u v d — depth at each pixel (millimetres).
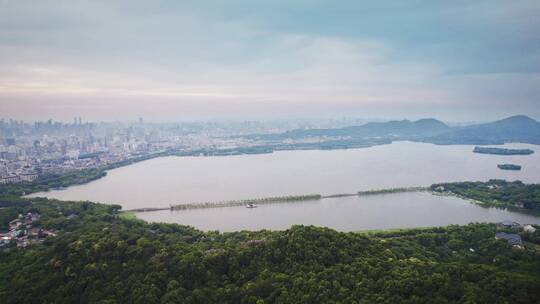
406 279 159750
